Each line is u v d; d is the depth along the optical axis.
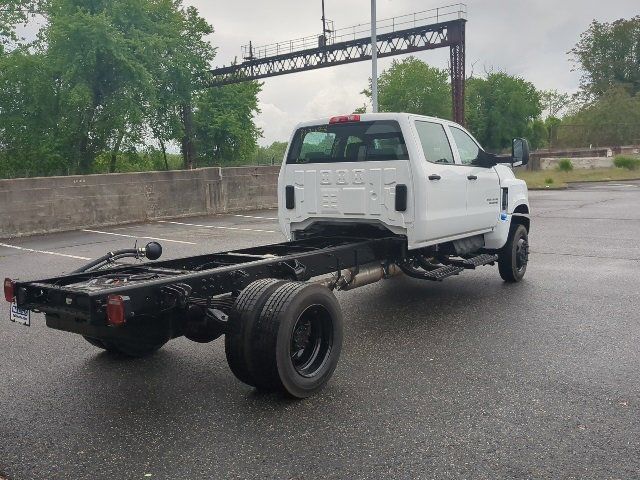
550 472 3.35
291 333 4.35
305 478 3.34
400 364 5.21
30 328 6.54
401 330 6.27
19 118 38.44
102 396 4.61
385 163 6.39
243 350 4.31
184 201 19.64
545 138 79.44
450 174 6.77
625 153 60.56
